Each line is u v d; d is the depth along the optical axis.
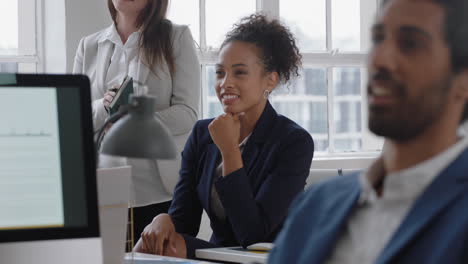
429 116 0.70
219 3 3.93
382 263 0.68
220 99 2.24
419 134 0.71
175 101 2.77
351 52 4.21
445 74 0.69
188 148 2.33
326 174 2.50
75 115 1.24
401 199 0.73
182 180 2.32
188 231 2.30
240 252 1.87
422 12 0.70
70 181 1.22
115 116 1.49
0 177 1.20
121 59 2.83
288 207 2.13
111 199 1.57
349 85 4.23
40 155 1.22
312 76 4.14
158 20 2.78
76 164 1.23
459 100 0.70
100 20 3.53
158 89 2.75
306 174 2.20
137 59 2.77
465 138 0.72
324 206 0.85
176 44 2.79
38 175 1.21
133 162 2.65
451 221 0.66
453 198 0.68
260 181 2.16
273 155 2.17
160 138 1.45
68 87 1.24
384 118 0.71
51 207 1.21
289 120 2.26
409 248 0.67
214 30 3.93
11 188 1.20
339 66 4.19
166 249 2.07
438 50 0.69
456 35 0.69
